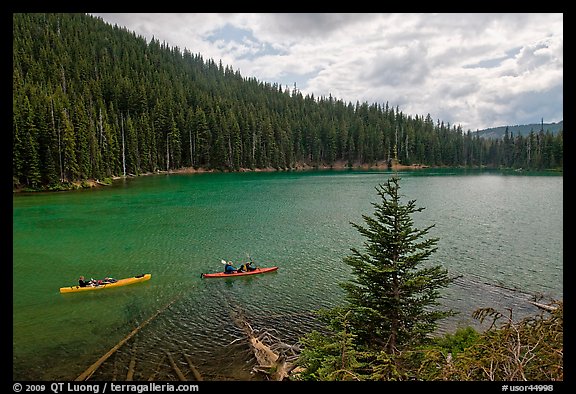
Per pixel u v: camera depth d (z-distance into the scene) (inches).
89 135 2834.6
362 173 4574.3
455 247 1203.2
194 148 4421.8
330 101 7760.8
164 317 690.8
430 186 2994.6
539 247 1202.6
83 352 562.3
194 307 737.6
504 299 796.6
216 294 807.7
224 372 509.0
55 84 3969.0
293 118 6368.1
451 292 830.5
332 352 412.8
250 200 2156.7
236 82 7736.2
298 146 5649.6
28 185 2365.9
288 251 1140.5
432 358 321.1
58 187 2440.9
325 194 2439.7
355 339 460.8
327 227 1464.1
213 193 2450.8
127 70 5231.3
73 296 783.1
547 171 4704.7
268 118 5265.8
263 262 1031.6
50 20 5723.4
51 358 542.6
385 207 479.5
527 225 1530.5
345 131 5831.7
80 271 942.4
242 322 669.3
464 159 6254.9
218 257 1075.3
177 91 5152.6
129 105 4389.8
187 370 514.6
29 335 612.4
